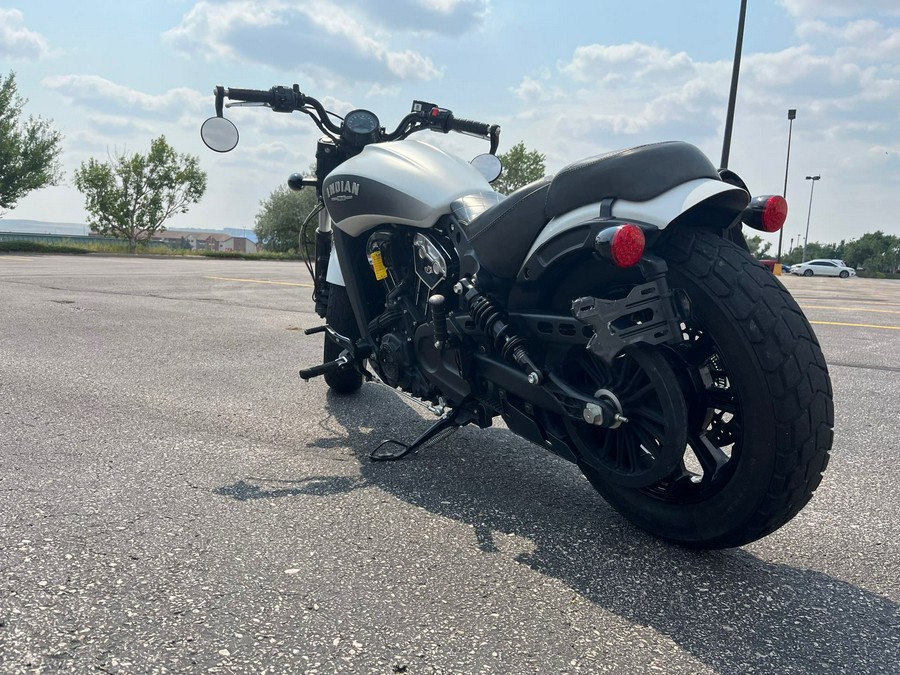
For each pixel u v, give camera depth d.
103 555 2.12
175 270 17.31
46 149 31.70
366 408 4.04
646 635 1.82
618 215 2.09
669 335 1.98
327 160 3.90
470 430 3.69
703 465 2.17
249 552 2.18
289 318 7.74
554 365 2.39
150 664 1.61
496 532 2.41
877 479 3.09
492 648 1.74
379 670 1.63
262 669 1.61
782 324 1.92
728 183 2.08
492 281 2.53
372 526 2.42
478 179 3.00
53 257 24.69
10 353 5.15
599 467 2.31
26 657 1.61
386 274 3.19
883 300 15.00
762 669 1.69
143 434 3.37
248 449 3.22
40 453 3.02
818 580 2.15
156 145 40.06
